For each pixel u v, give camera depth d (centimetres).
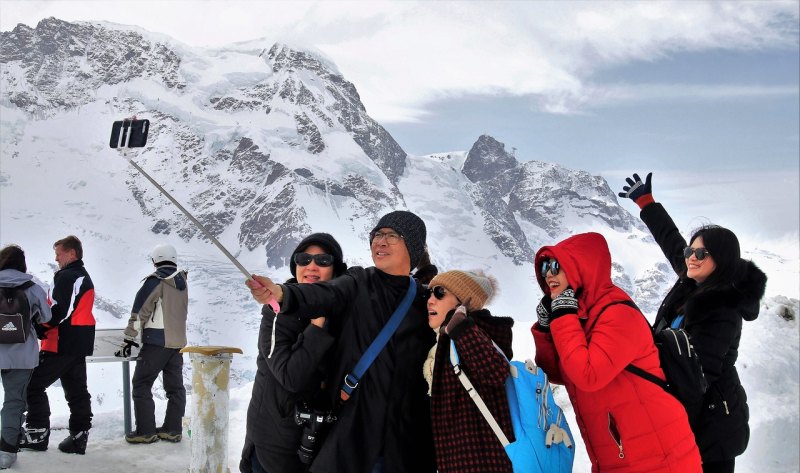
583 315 342
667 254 440
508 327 357
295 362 345
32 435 670
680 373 342
